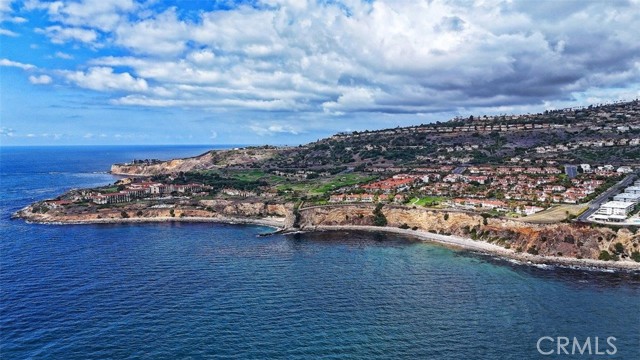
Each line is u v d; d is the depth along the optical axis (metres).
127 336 105.81
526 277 151.50
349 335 107.12
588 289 139.25
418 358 97.25
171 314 117.94
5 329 109.06
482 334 108.31
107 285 139.75
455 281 146.75
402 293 135.12
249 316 117.19
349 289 138.25
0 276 148.00
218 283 142.62
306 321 114.44
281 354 98.25
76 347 100.88
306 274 153.62
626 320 116.12
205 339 104.56
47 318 115.12
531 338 106.44
